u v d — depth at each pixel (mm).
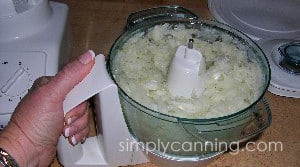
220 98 402
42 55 463
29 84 440
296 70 557
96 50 590
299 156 480
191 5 686
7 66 450
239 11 674
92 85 363
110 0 680
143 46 449
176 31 470
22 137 399
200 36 474
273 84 542
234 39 465
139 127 404
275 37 627
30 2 486
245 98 402
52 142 421
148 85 410
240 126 392
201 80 408
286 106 538
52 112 390
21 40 473
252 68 429
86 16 647
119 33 621
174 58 399
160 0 686
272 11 680
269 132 503
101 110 376
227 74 424
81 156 438
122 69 423
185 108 388
